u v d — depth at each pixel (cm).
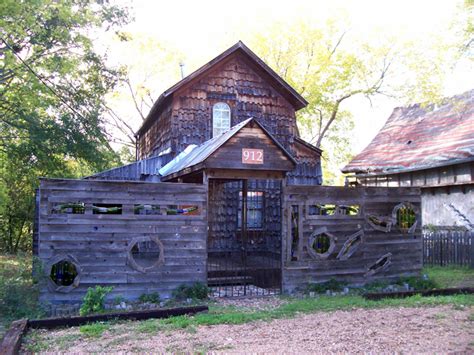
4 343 637
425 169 1948
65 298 921
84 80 1880
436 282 1214
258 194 1662
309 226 1105
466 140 1880
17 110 1722
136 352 631
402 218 1245
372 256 1162
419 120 2425
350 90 2891
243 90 1681
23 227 2273
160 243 984
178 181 1265
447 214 1855
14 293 889
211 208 1586
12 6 1445
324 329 754
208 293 1012
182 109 1594
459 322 795
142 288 968
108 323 796
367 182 2388
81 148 1725
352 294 1080
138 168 1527
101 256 948
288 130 1731
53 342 688
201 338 701
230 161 1020
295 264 1086
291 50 2966
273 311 884
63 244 928
